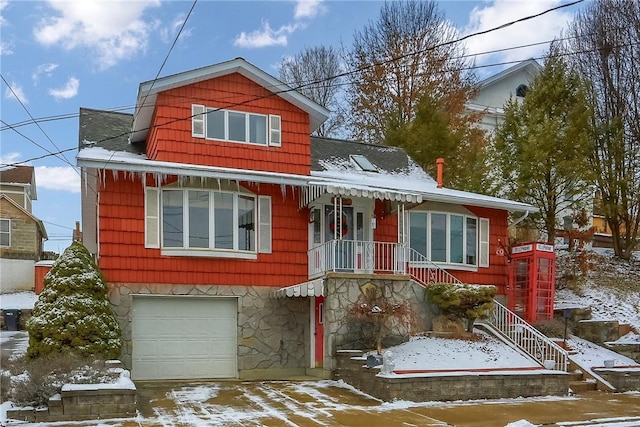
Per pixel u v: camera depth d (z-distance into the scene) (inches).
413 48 1059.9
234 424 343.6
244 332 549.6
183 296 531.2
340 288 522.9
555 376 489.7
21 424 337.1
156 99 546.0
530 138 784.3
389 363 438.6
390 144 944.9
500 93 1142.3
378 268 605.6
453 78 1062.4
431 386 437.7
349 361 485.4
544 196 807.1
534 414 397.1
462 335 563.2
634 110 871.1
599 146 863.7
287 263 576.7
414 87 1051.9
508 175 833.5
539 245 668.1
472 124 1057.5
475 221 693.9
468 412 398.6
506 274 701.9
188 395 439.5
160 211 530.9
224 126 569.0
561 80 826.2
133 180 524.1
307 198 573.3
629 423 369.7
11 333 836.0
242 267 557.3
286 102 600.1
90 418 351.6
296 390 464.8
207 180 546.0
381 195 537.6
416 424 354.9
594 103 869.2
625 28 882.1
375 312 490.3
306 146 603.8
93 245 692.1
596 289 765.9
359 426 346.0
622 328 658.8
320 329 569.0
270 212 576.1
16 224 1168.8
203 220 544.7
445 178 901.8
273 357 556.1
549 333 637.3
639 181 863.1
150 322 524.4
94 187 570.6
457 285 565.3
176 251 530.0
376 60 1074.1
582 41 918.4
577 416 393.7
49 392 355.9
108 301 480.7
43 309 441.4
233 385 490.0
